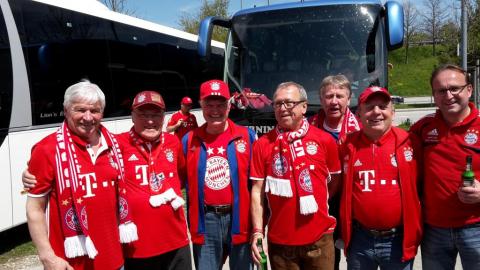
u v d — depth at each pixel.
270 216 3.33
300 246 3.23
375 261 3.20
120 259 3.05
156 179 3.32
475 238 3.02
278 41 6.42
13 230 7.14
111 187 2.98
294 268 3.27
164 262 3.41
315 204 3.16
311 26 6.36
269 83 6.34
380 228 3.12
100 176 2.92
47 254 2.78
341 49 6.20
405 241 3.09
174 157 3.44
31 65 6.36
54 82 6.77
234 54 6.59
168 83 10.62
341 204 3.27
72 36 7.29
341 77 3.66
